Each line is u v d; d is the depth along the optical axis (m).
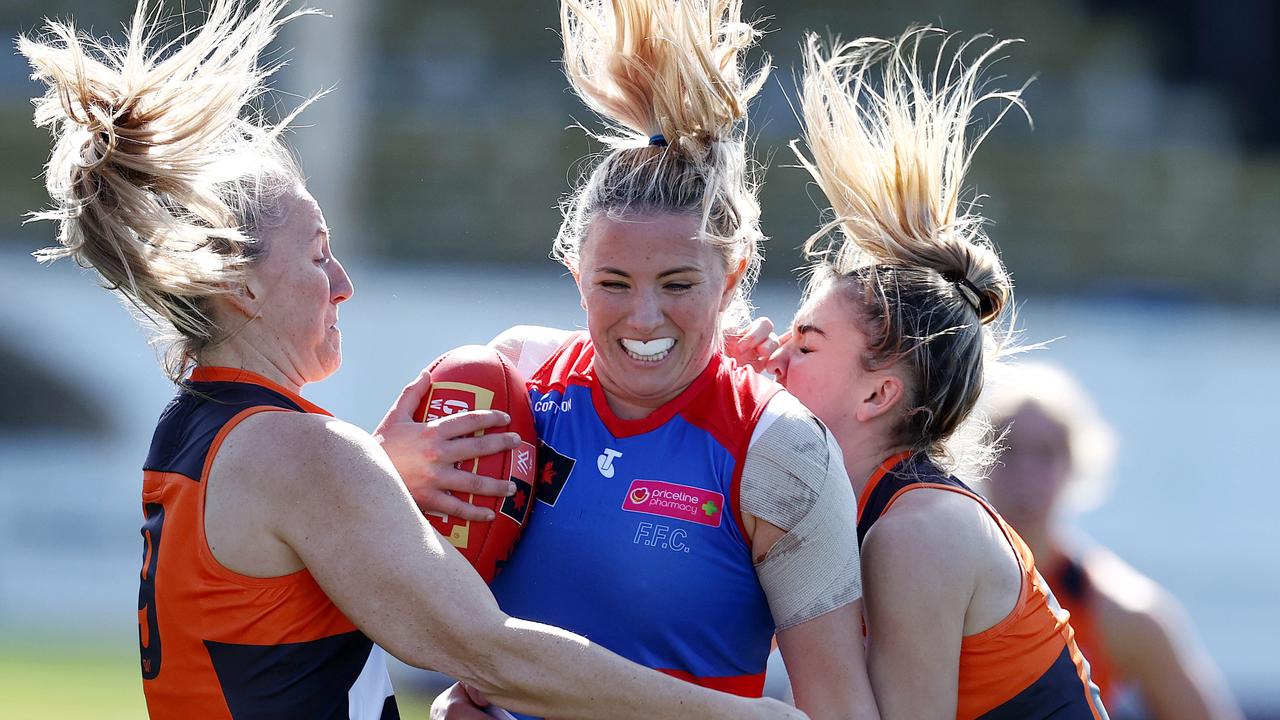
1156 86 59.16
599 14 8.66
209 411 7.29
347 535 6.90
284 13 37.34
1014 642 8.41
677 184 7.71
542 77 55.72
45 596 27.98
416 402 8.07
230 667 7.05
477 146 51.31
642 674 7.04
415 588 6.89
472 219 48.38
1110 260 51.44
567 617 7.88
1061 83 58.62
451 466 7.72
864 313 8.80
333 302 7.95
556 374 8.50
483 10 58.12
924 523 8.21
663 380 7.83
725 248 7.80
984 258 9.25
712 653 7.86
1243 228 52.88
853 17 59.31
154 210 7.04
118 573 28.52
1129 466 29.42
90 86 7.12
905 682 8.05
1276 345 32.22
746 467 7.71
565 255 8.76
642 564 7.74
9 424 29.48
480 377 8.10
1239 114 58.28
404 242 46.31
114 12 54.28
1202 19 60.25
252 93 7.94
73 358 30.06
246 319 7.46
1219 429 30.16
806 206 47.91
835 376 8.87
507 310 31.16
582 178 9.30
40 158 49.31
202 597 7.02
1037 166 54.31
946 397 8.77
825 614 7.68
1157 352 31.53
